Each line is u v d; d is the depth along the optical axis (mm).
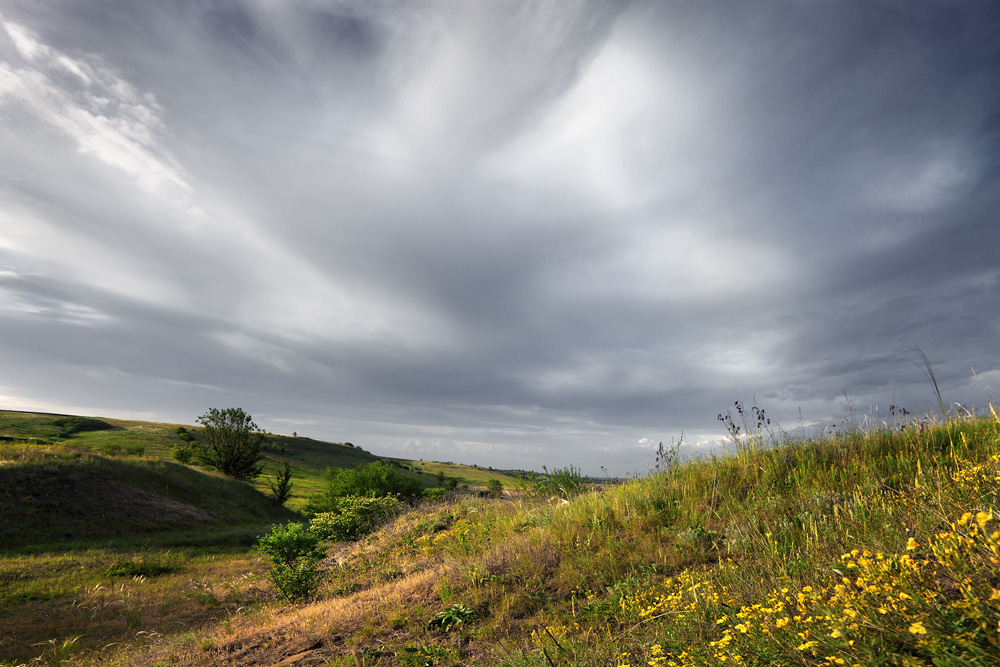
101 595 12688
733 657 2691
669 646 3457
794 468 6613
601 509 7258
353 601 7098
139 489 28219
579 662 3709
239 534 25078
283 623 6863
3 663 8414
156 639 9023
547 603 5188
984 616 2066
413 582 7016
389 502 17141
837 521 4395
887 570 2533
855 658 2221
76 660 8211
